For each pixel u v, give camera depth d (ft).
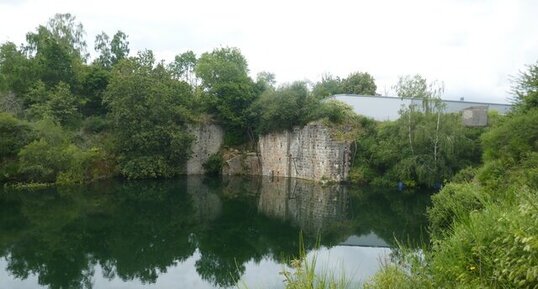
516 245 17.66
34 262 53.52
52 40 140.87
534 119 59.67
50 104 123.95
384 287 25.72
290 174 131.95
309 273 24.82
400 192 103.09
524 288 17.21
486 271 20.18
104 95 129.18
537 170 46.14
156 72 134.31
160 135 124.36
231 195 103.04
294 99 128.77
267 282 43.04
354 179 115.75
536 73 70.03
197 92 148.77
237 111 145.59
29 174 104.53
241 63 172.86
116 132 125.59
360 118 122.52
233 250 58.18
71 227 70.69
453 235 26.53
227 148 145.59
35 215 77.77
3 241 62.28
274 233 66.69
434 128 103.14
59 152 106.63
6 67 138.51
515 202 24.90
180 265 52.44
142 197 98.58
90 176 116.78
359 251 51.75
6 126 104.37
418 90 133.39
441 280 22.93
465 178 83.05
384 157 108.99
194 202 93.81
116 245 61.21
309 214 80.74
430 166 102.42
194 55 191.52
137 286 44.91
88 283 46.01
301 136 127.75
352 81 210.18
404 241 55.93
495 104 150.00
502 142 63.00
